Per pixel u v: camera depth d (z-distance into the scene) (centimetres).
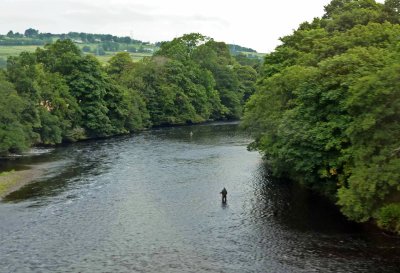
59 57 11519
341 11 8294
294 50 6788
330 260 3191
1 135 7438
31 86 8938
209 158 7519
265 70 7225
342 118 4062
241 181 5766
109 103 11369
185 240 3662
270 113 5578
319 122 4288
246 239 3669
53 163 7138
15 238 3694
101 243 3594
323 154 4244
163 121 13712
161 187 5466
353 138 3416
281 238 3669
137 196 5044
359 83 3269
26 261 3231
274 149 5253
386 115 3095
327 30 7156
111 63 14625
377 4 7869
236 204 4703
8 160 7469
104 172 6366
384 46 5084
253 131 6769
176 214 4369
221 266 3141
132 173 6291
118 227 3984
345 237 3650
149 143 9562
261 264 3159
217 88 16638
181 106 14262
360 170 3238
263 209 4503
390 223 3584
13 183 5706
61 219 4203
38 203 4753
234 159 7406
